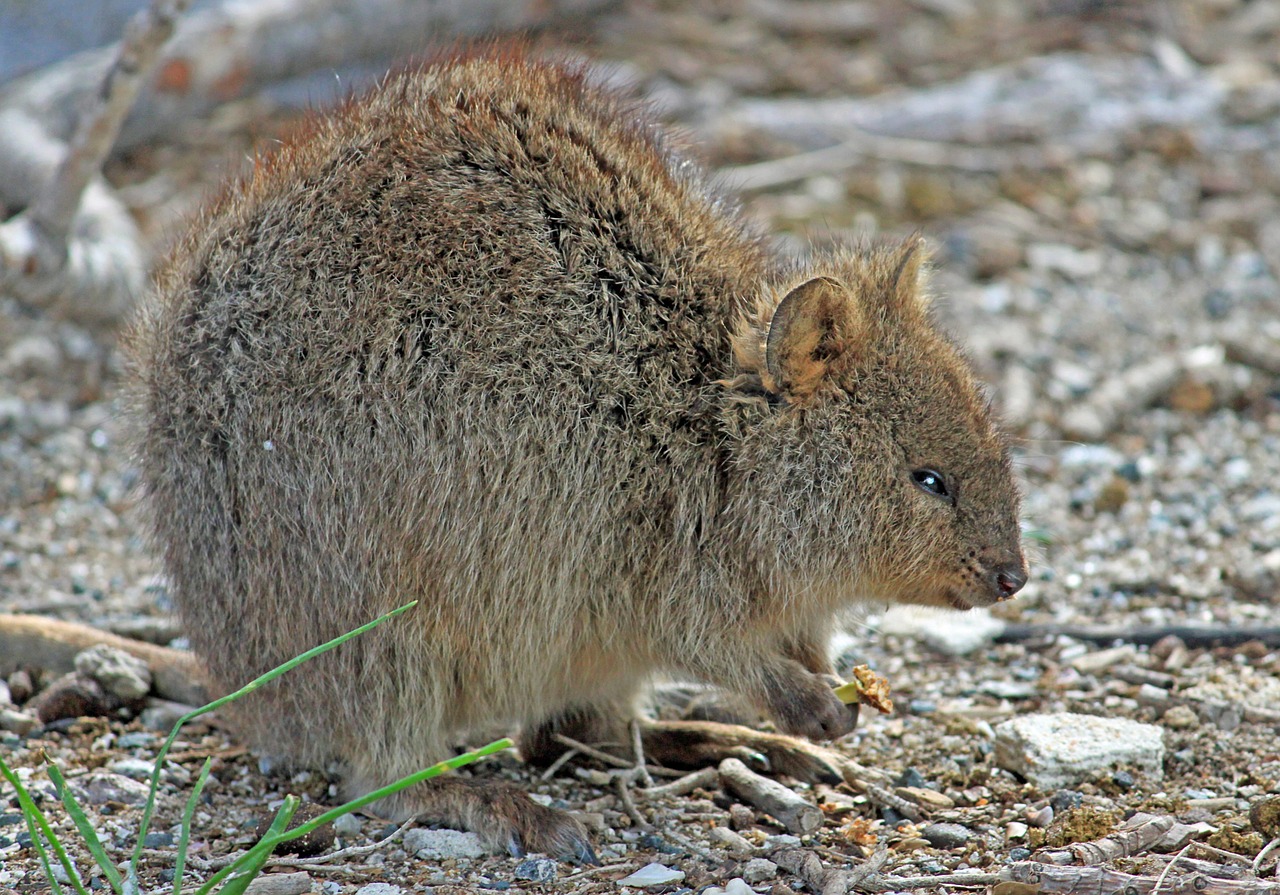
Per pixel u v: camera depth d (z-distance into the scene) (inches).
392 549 346.0
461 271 346.9
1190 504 576.4
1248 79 952.9
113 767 381.1
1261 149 885.8
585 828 351.6
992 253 764.6
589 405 350.6
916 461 366.6
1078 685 437.4
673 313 361.4
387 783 361.1
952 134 872.9
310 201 354.0
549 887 326.3
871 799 368.5
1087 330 710.5
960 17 1023.0
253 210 361.4
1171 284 760.3
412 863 339.0
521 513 346.9
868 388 365.4
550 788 387.5
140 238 714.2
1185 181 855.7
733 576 363.6
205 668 379.6
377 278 345.7
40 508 577.9
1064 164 859.4
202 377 354.3
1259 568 501.0
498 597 351.9
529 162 357.4
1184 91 925.2
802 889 323.6
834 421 363.3
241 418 350.0
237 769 391.2
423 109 363.9
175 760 393.7
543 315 348.8
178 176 787.4
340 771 386.3
